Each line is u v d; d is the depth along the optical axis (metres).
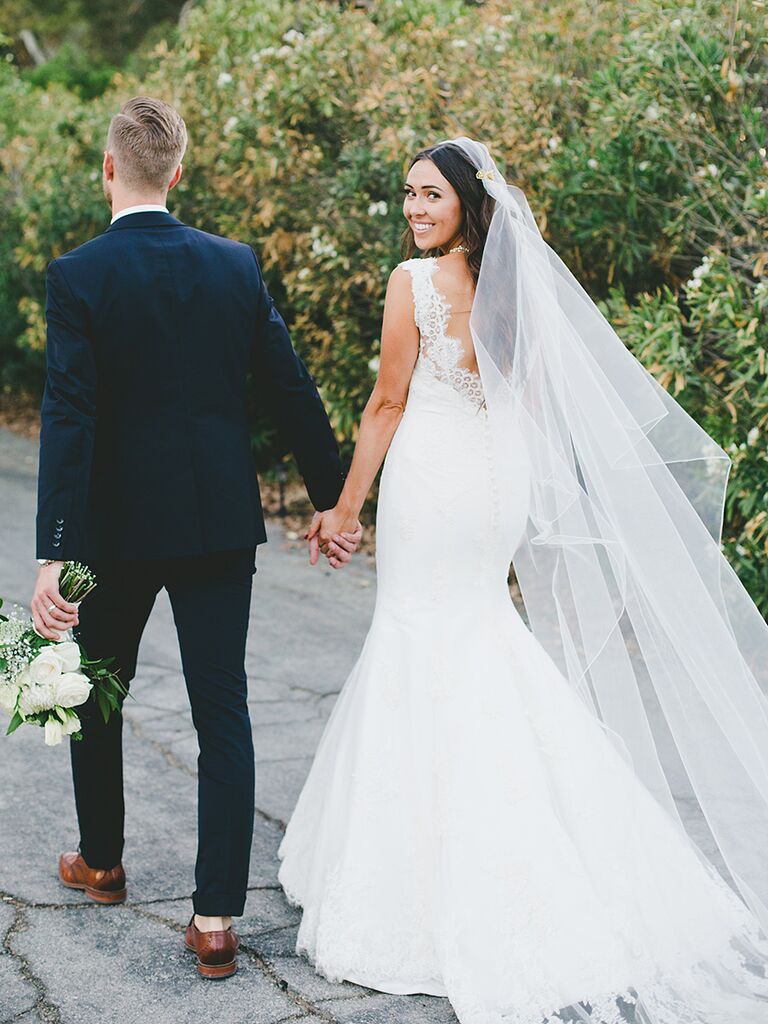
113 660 2.60
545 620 2.93
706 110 4.98
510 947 2.51
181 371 2.56
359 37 6.55
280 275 7.46
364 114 6.30
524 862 2.58
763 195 4.52
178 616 2.66
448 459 2.76
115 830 2.90
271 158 6.64
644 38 4.96
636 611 2.87
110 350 2.51
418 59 6.31
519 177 5.50
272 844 3.28
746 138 4.95
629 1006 2.48
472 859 2.59
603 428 2.80
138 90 9.14
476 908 2.55
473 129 5.71
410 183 2.80
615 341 2.86
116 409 2.55
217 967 2.60
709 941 2.68
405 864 2.64
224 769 2.62
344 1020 2.46
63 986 2.57
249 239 7.25
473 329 2.68
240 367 2.65
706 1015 2.46
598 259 5.67
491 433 2.76
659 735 3.13
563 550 2.85
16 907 2.90
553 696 2.77
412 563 2.79
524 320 2.69
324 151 6.84
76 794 2.88
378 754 2.72
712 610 2.85
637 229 5.35
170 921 2.85
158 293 2.52
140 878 3.06
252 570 2.73
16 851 3.19
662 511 2.85
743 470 4.54
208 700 2.65
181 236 2.60
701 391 4.90
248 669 4.78
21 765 3.78
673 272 5.62
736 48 4.91
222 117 7.46
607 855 2.66
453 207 2.76
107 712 2.56
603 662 2.87
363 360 6.73
